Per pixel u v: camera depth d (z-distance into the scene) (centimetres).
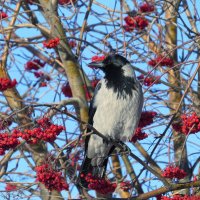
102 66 1409
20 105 1452
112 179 1445
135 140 1390
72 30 1550
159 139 1245
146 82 1427
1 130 1170
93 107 1406
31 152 1396
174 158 1445
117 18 1509
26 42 1488
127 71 1395
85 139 1369
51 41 1372
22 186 1268
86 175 1260
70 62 1469
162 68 1471
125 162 1452
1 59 1478
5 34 1470
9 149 1176
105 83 1400
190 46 1460
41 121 1142
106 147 1382
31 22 1535
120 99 1377
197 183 1229
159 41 1471
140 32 1498
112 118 1378
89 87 1543
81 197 1268
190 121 1202
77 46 1488
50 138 1141
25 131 1145
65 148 1229
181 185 1227
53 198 1329
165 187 1227
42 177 1162
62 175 1197
